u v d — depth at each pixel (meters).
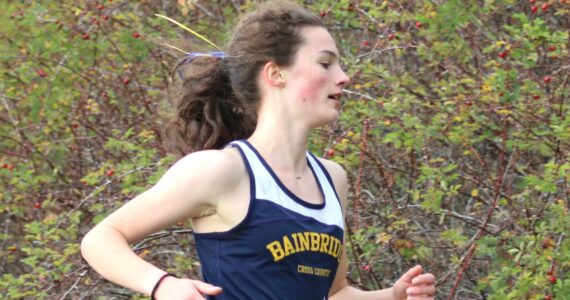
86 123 16.34
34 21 15.95
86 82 16.48
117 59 16.45
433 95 14.31
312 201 7.26
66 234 13.79
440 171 12.00
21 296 13.14
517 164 13.37
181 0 15.69
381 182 13.34
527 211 11.85
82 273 13.27
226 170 6.97
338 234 7.27
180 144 8.28
